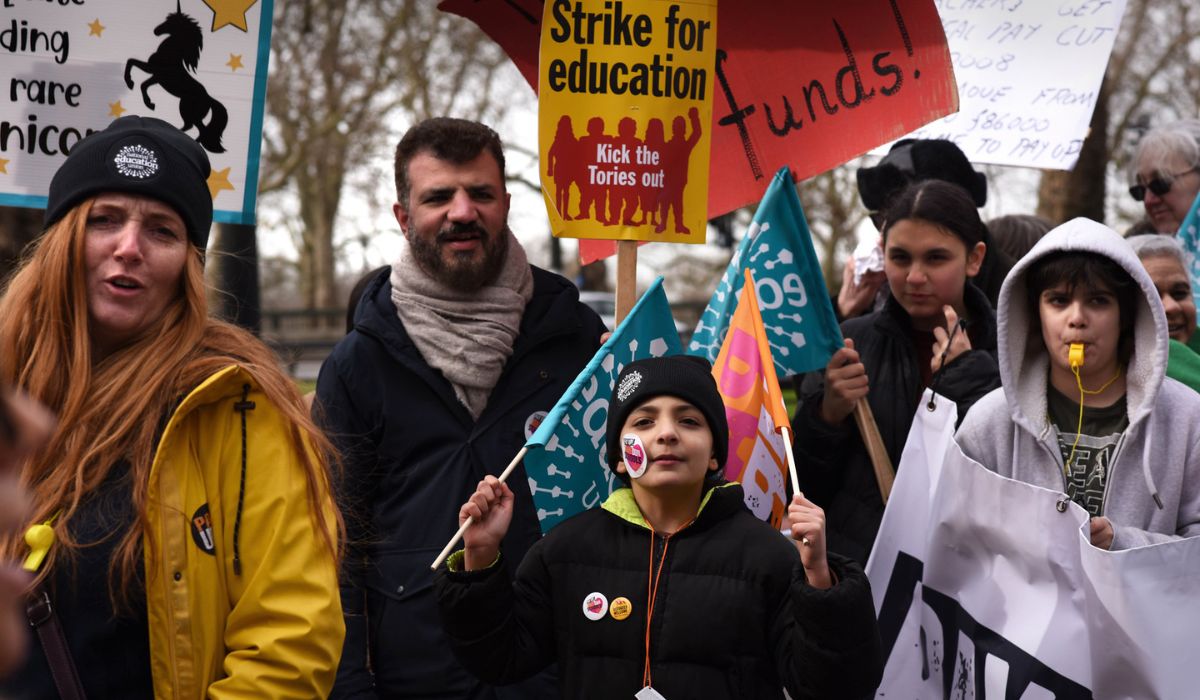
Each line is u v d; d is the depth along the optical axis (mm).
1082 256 2889
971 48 4805
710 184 3691
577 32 3281
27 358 2289
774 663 2557
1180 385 2969
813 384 3682
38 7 3557
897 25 3564
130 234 2271
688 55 3312
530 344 3303
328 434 3084
